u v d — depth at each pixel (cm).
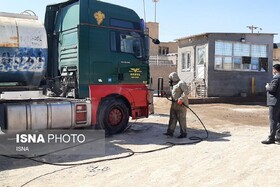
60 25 939
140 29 977
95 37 884
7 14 775
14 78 775
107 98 921
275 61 3259
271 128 780
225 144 797
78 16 864
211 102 2098
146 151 728
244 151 708
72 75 895
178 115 895
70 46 897
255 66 2294
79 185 506
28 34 773
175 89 888
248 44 2261
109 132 917
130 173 562
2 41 737
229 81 2220
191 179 527
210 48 2173
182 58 2522
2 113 748
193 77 2348
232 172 559
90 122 865
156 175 548
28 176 555
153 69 3391
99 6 895
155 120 1243
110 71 916
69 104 829
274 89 761
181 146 783
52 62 966
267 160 628
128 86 953
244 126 1143
